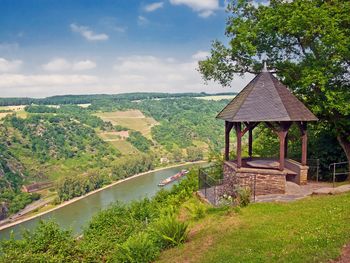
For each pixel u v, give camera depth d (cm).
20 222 7600
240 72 2319
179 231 1193
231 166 1658
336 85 1884
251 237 1031
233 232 1111
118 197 8725
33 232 1577
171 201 2088
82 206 8362
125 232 1766
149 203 2400
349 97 1727
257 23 2056
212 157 3139
